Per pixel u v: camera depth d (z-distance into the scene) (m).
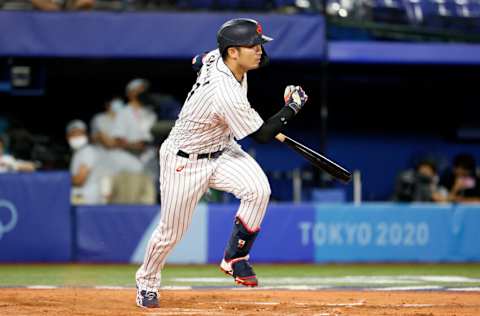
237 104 20.56
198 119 20.95
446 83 58.72
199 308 22.75
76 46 46.31
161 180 21.97
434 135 59.94
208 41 46.75
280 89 56.72
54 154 53.84
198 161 21.41
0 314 20.80
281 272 38.91
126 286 30.53
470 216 46.34
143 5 50.38
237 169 21.42
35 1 48.09
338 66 53.31
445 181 50.50
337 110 58.91
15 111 55.47
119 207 43.97
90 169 47.78
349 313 21.25
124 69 52.88
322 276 36.72
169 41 46.66
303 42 47.09
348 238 45.44
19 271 38.47
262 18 46.81
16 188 43.19
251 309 22.52
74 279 34.28
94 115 56.16
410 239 45.91
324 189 48.69
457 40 53.62
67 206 43.50
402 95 59.22
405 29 53.19
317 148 58.69
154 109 51.78
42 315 20.69
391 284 32.25
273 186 56.41
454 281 33.97
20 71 49.38
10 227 43.16
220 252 44.25
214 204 44.59
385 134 59.41
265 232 44.75
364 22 52.66
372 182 59.25
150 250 22.33
